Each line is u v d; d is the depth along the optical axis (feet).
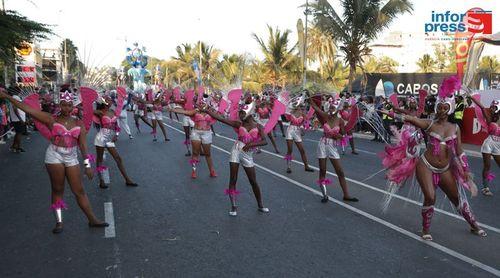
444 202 26.48
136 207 24.76
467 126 56.70
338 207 25.05
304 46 87.56
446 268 16.43
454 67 174.19
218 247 18.47
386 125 55.52
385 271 16.10
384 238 19.72
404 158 20.76
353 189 29.76
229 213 23.62
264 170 36.81
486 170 28.71
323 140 26.18
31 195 27.71
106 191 28.71
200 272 15.92
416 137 20.45
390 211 24.21
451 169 19.86
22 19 51.65
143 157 43.39
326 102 35.04
